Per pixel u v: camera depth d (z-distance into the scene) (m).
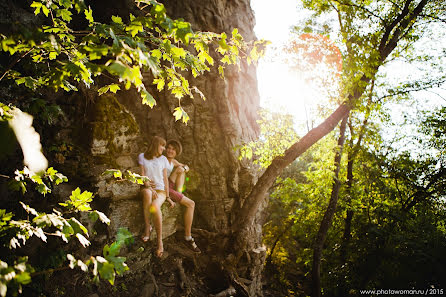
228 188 6.63
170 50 1.87
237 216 6.30
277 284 10.18
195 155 6.46
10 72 2.14
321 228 8.08
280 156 6.47
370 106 6.80
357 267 7.75
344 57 6.52
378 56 6.38
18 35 1.35
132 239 4.82
